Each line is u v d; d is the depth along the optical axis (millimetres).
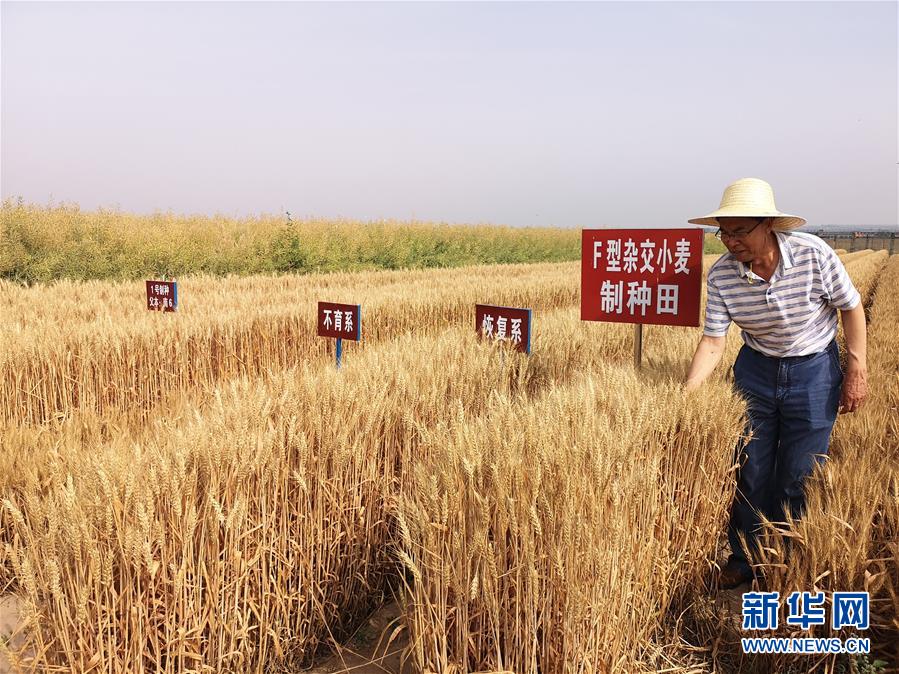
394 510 3326
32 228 16578
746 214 3016
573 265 23391
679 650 3008
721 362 5113
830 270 3119
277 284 13594
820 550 2631
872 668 2520
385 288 11578
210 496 2441
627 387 3271
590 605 2244
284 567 2877
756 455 3471
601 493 2291
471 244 31859
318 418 3020
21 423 5816
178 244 18391
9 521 3459
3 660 2676
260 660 2734
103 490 2275
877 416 4543
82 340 6305
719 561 3680
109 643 2260
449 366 4359
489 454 2342
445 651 2246
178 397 6223
